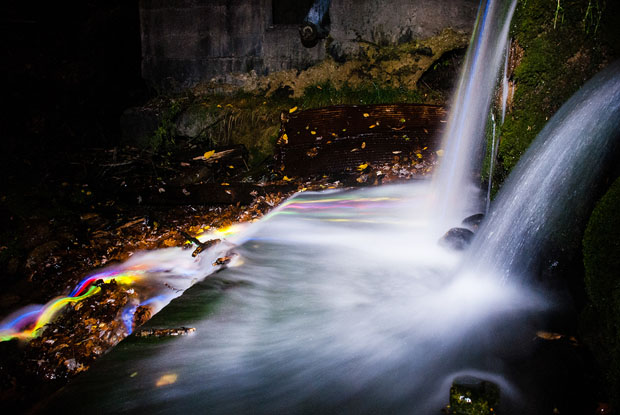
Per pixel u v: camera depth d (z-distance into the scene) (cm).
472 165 597
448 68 869
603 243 267
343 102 873
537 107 420
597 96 358
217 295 370
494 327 321
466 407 243
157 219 674
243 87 959
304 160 751
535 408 245
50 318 468
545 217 372
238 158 853
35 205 705
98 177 840
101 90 1127
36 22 1180
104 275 537
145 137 977
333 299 369
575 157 363
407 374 277
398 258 453
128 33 1169
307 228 555
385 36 860
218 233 609
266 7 920
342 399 259
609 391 247
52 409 246
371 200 629
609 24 383
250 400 256
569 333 307
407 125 754
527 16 416
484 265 394
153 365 280
